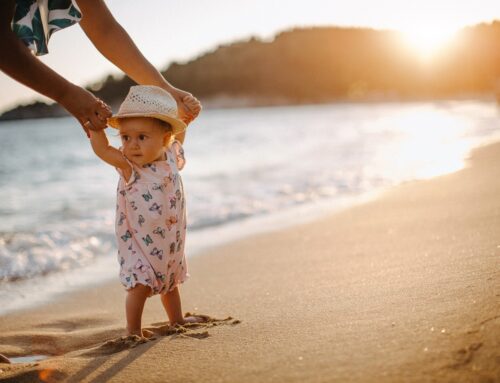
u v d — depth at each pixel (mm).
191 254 5215
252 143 21031
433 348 1777
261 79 169375
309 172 11398
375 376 1658
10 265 5355
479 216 4547
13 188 11406
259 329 2402
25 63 2096
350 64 169625
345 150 15531
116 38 2828
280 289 3373
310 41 178125
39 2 2332
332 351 1913
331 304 2666
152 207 2531
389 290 2693
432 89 150625
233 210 7871
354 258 3945
